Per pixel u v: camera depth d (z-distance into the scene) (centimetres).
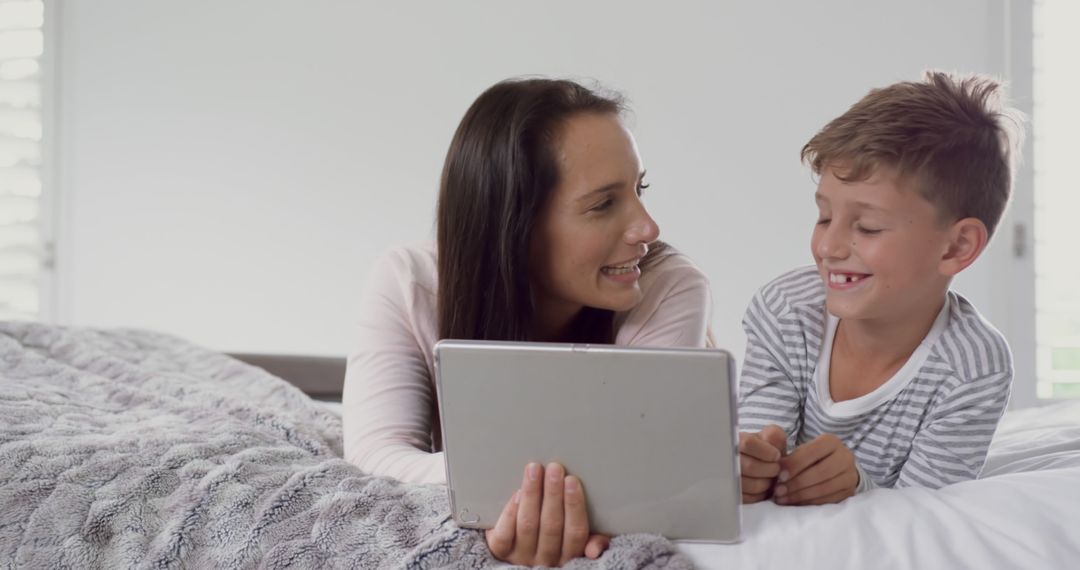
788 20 293
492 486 91
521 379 87
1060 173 279
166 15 344
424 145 323
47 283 350
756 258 297
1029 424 155
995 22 280
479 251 123
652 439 86
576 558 89
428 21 322
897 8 285
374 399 130
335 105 331
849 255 107
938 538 87
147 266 348
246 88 338
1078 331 280
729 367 83
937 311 114
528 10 313
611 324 133
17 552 103
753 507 96
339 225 332
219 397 154
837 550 86
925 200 104
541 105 119
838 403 118
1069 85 278
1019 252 282
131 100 347
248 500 103
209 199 343
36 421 129
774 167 295
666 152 303
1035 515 89
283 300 337
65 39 351
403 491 103
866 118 107
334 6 330
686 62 301
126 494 106
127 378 167
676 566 84
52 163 350
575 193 118
